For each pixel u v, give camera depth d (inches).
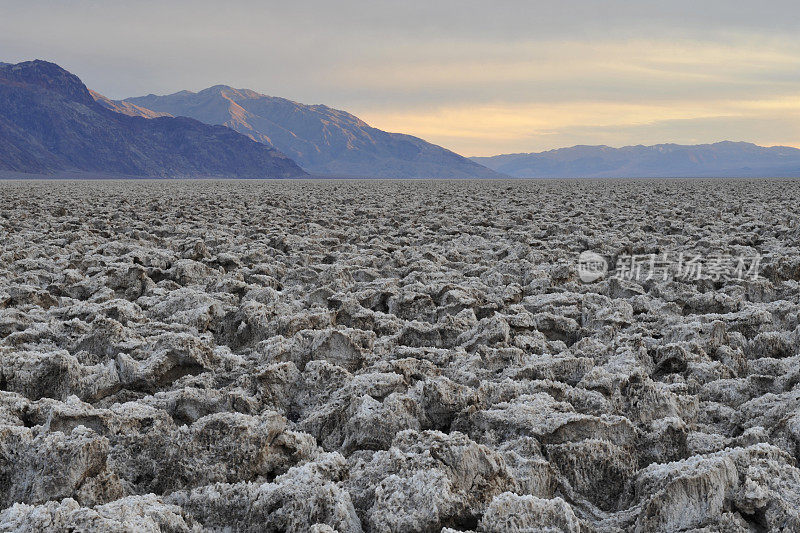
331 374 237.8
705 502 159.3
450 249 524.1
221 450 182.4
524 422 194.7
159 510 153.1
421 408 207.3
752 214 809.5
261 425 185.6
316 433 209.2
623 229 692.7
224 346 277.6
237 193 1461.6
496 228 710.5
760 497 157.6
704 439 199.2
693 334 283.1
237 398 216.8
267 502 159.5
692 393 241.4
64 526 140.7
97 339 269.6
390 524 149.9
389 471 166.2
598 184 2148.1
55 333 285.4
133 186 2102.6
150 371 239.9
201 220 773.3
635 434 193.3
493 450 172.2
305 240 576.1
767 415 211.0
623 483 181.6
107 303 322.3
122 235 617.9
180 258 485.7
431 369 246.1
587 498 179.3
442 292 366.9
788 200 1055.0
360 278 431.5
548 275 416.2
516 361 255.1
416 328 297.9
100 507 151.0
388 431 197.0
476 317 323.0
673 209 872.3
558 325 305.1
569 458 183.0
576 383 240.4
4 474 171.9
